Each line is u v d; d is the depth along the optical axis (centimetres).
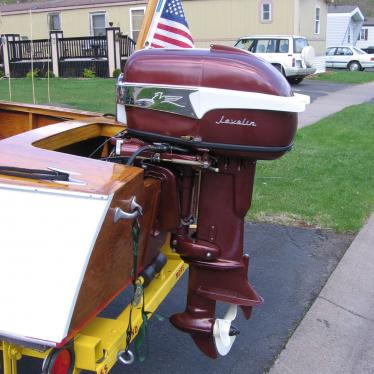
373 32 4491
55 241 194
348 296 391
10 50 2117
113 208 198
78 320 200
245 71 236
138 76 249
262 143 240
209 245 261
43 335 193
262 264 441
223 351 272
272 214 551
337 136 980
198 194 262
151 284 273
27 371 290
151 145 247
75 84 1736
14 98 1295
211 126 240
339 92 1797
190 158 245
